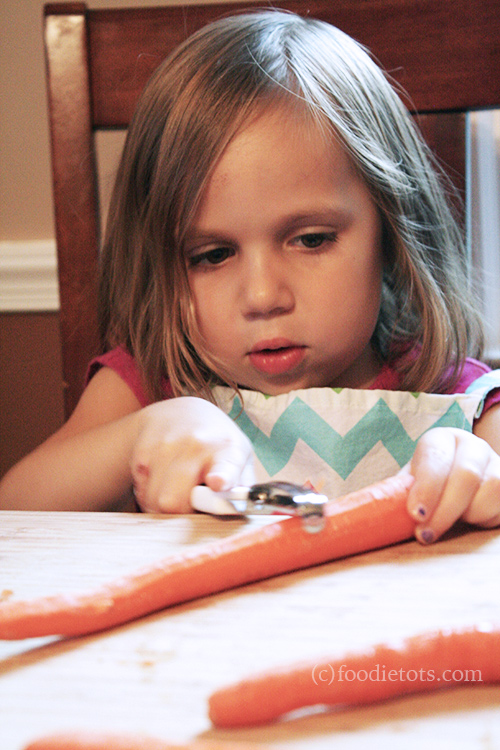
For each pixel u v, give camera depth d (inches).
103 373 35.6
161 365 33.2
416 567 14.7
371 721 10.0
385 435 30.5
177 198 28.0
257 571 14.2
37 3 50.3
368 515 15.4
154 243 30.4
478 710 10.2
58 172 38.2
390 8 35.6
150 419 24.8
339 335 28.7
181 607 13.5
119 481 27.1
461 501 16.3
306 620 12.7
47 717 10.1
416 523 15.9
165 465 20.8
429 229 34.8
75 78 37.2
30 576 14.7
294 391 30.5
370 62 32.8
